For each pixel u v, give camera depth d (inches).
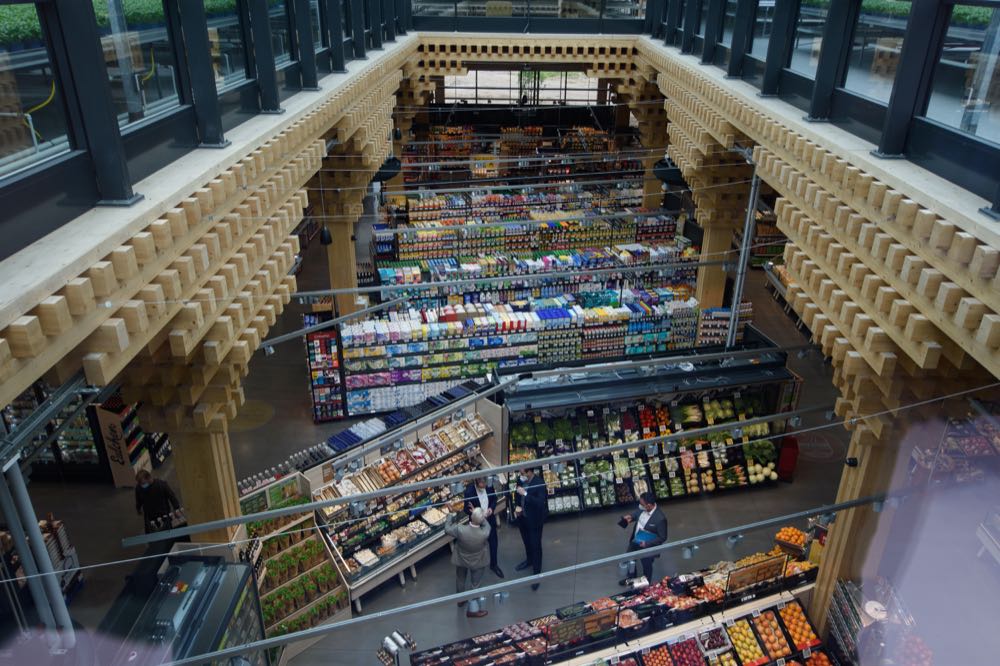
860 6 257.1
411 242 631.8
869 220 215.0
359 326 460.8
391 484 348.8
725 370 421.1
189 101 217.3
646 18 680.4
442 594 339.9
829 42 267.4
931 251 176.9
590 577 347.3
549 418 403.2
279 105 279.3
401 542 336.8
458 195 740.0
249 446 448.8
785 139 282.5
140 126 184.1
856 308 224.1
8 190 132.6
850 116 257.4
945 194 178.9
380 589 343.3
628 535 379.6
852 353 229.3
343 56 401.7
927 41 205.9
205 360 226.2
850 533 258.5
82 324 135.6
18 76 139.2
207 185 196.9
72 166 153.6
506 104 935.7
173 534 184.9
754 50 385.1
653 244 617.9
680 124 492.1
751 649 275.3
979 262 152.4
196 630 208.2
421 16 681.0
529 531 339.9
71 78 153.9
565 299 518.0
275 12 304.2
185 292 182.7
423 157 853.8
